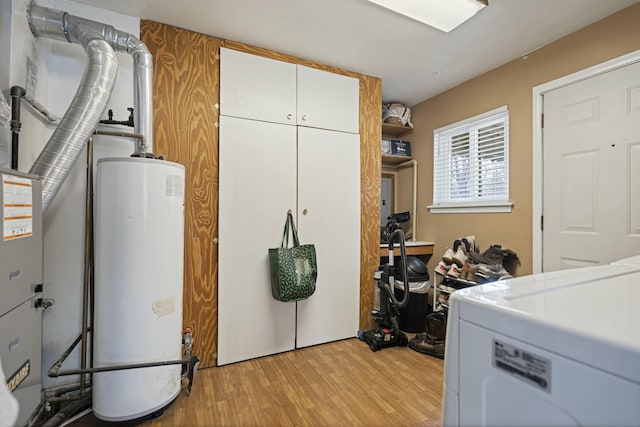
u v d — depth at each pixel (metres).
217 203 2.08
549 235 2.16
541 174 2.21
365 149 2.68
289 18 1.89
